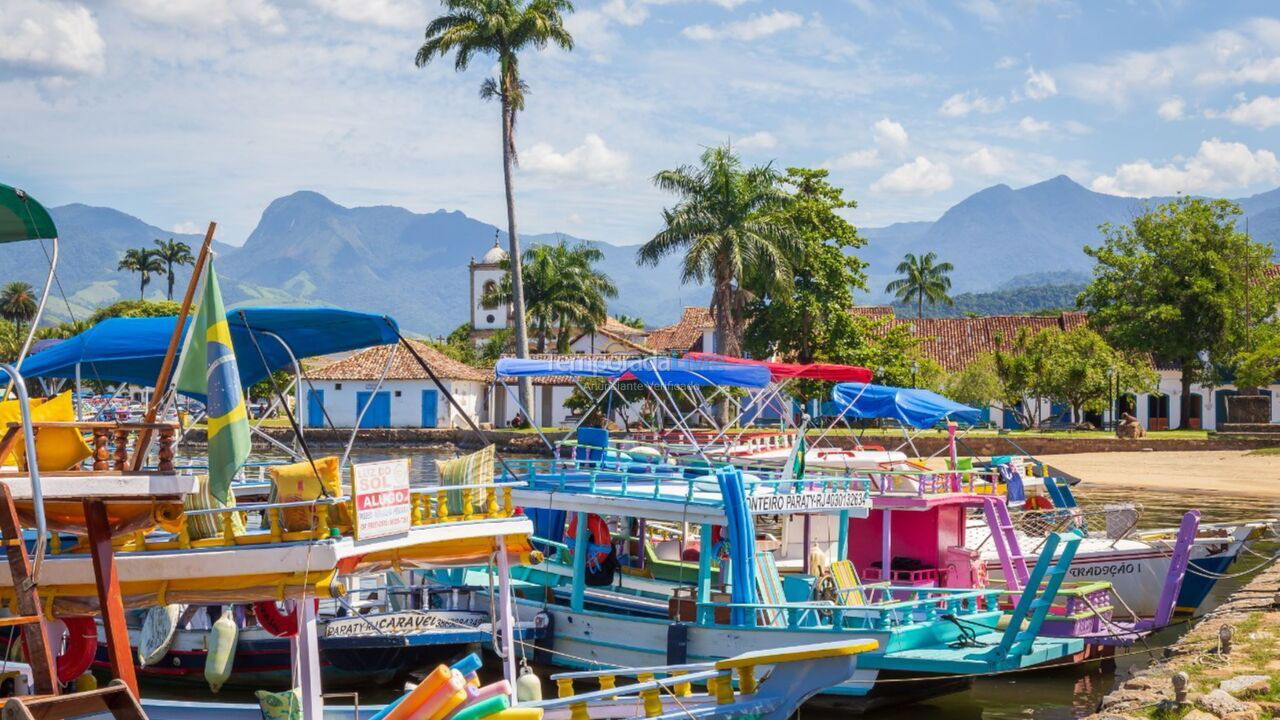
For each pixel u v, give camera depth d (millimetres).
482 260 87438
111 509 9477
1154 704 11242
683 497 16891
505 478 19125
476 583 19703
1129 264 65062
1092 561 20562
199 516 10414
